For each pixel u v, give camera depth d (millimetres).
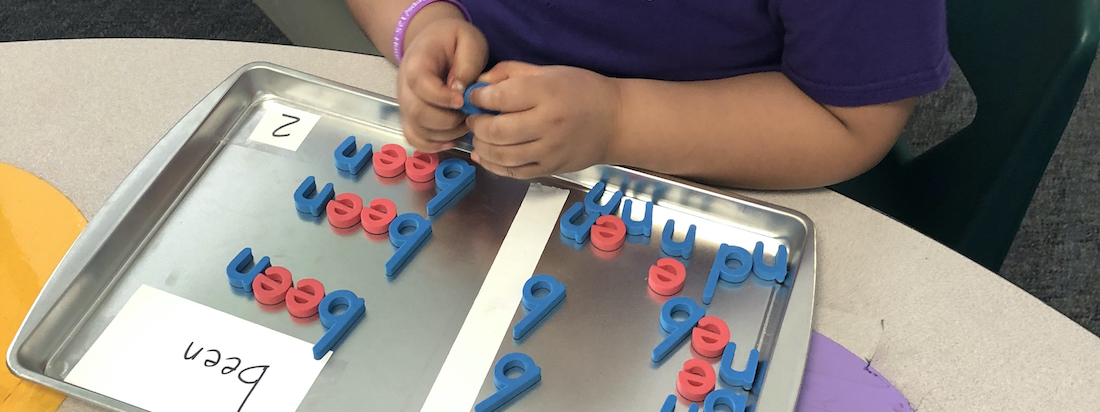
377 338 498
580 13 678
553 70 586
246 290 519
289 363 485
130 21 1469
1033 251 1273
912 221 804
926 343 507
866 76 586
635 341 500
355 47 805
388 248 548
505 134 550
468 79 587
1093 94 1440
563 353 493
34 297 516
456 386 476
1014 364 498
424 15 678
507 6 707
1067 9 634
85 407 471
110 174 588
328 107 639
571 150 567
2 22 1452
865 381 490
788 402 465
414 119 576
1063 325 518
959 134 762
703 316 507
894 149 860
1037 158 690
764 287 530
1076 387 487
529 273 536
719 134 604
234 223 558
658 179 577
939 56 582
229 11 1490
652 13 656
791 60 625
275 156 604
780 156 609
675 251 546
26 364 476
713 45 667
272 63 645
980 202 723
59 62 662
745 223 570
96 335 497
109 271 524
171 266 531
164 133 615
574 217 567
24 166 588
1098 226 1300
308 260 539
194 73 660
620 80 618
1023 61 671
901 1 562
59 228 553
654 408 469
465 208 577
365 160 605
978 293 533
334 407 467
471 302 518
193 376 478
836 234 573
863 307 525
